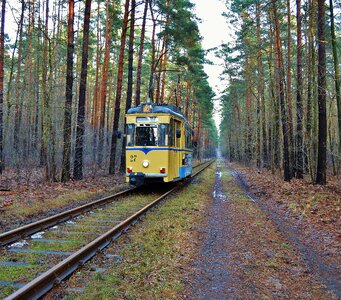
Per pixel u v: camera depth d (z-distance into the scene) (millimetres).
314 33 17438
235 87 40438
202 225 9508
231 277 5824
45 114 17891
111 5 30359
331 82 28922
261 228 9180
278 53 19969
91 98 48031
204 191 17203
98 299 4734
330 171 30125
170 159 15398
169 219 9984
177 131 15297
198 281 5629
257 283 5582
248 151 42125
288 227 9445
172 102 51781
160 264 6188
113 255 6719
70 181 18094
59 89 25531
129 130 15539
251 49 26906
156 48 36344
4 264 6031
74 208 10961
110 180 19891
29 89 25797
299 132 21062
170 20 25625
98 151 30469
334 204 11711
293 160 22672
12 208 10742
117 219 10086
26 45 28781
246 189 18766
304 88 19906
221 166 49875
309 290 5320
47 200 12383
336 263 6484
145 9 24375
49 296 4840
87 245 6617
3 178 19297
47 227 8805
